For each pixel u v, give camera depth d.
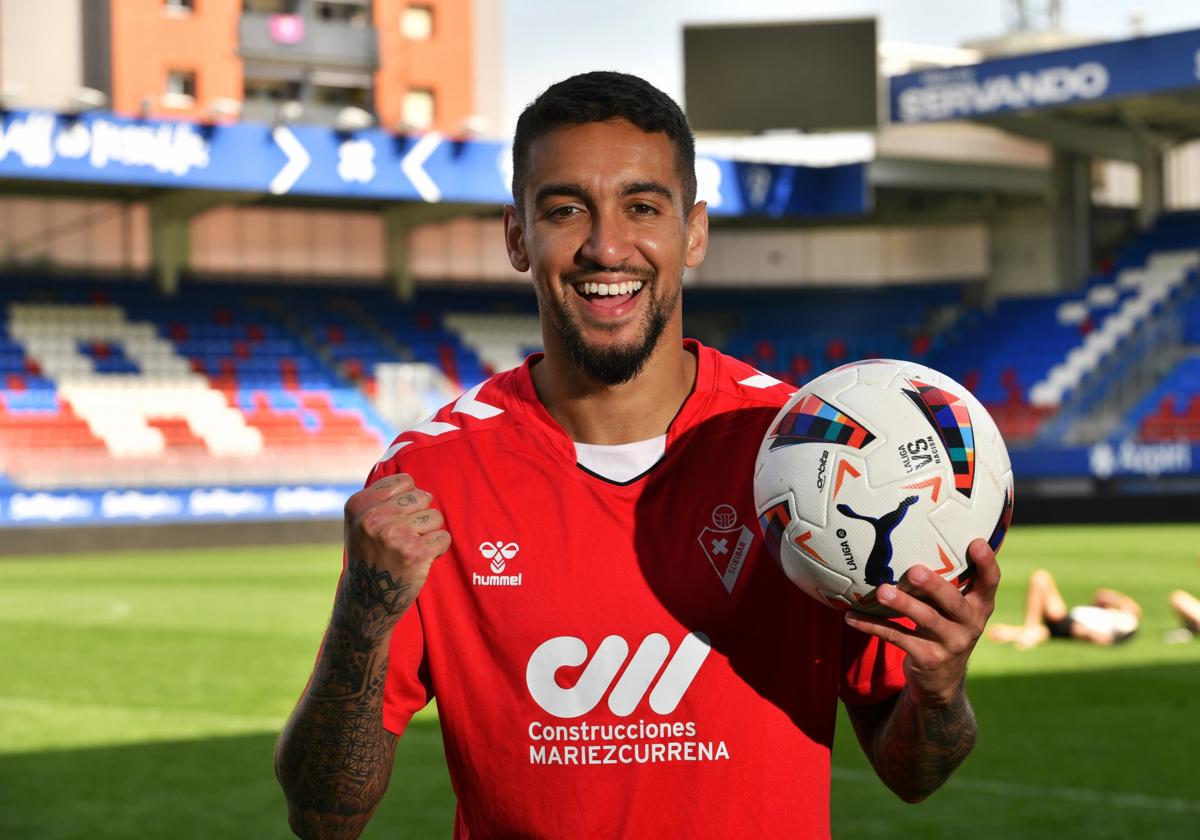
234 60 25.34
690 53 21.98
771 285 27.70
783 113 21.78
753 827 1.81
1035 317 25.45
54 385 22.09
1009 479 1.84
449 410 2.03
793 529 1.79
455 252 27.33
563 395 1.91
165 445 21.88
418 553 1.72
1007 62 20.69
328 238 26.06
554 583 1.84
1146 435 21.27
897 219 26.39
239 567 16.23
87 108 17.83
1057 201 25.52
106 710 7.14
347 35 26.33
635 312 1.83
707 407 1.93
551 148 1.82
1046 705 6.82
